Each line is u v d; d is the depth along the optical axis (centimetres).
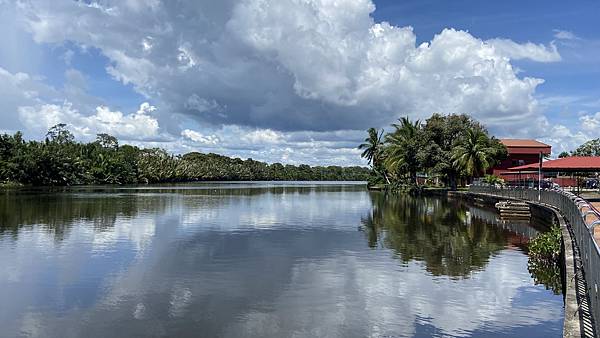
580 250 1284
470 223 3131
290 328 1125
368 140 9756
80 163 10675
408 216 3616
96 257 1873
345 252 2027
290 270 1681
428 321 1180
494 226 2964
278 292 1406
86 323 1143
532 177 5900
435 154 6662
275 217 3478
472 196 5391
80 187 8994
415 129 7575
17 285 1453
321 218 3434
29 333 1079
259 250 2062
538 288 1460
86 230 2619
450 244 2248
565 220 2081
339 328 1128
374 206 4647
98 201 4884
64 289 1416
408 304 1306
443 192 6794
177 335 1076
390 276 1605
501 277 1595
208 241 2298
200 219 3275
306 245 2200
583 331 802
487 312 1245
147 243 2220
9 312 1212
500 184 5528
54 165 9569
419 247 2162
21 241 2225
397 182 8425
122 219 3186
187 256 1916
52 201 4825
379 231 2708
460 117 6931
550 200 2936
